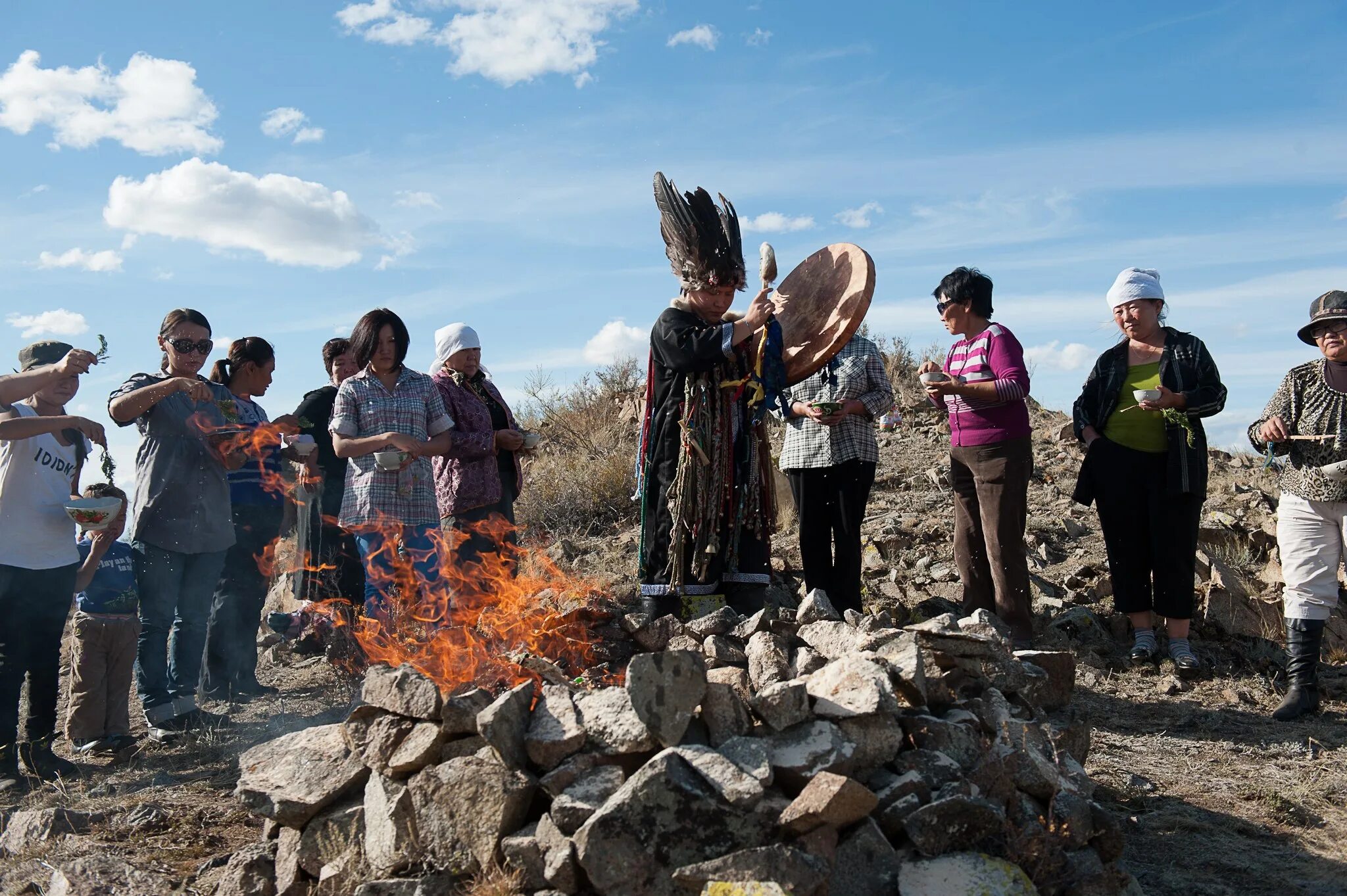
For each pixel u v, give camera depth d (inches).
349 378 215.9
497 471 233.8
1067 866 113.8
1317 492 204.4
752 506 170.6
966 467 234.8
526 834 112.0
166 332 210.5
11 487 184.4
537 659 139.2
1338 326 203.6
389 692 124.1
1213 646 246.8
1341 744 188.9
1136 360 234.5
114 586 203.8
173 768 188.7
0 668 183.6
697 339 159.2
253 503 237.8
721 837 105.3
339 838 121.4
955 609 260.2
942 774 118.0
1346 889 127.6
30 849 146.4
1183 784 167.8
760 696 116.3
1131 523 236.5
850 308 169.8
